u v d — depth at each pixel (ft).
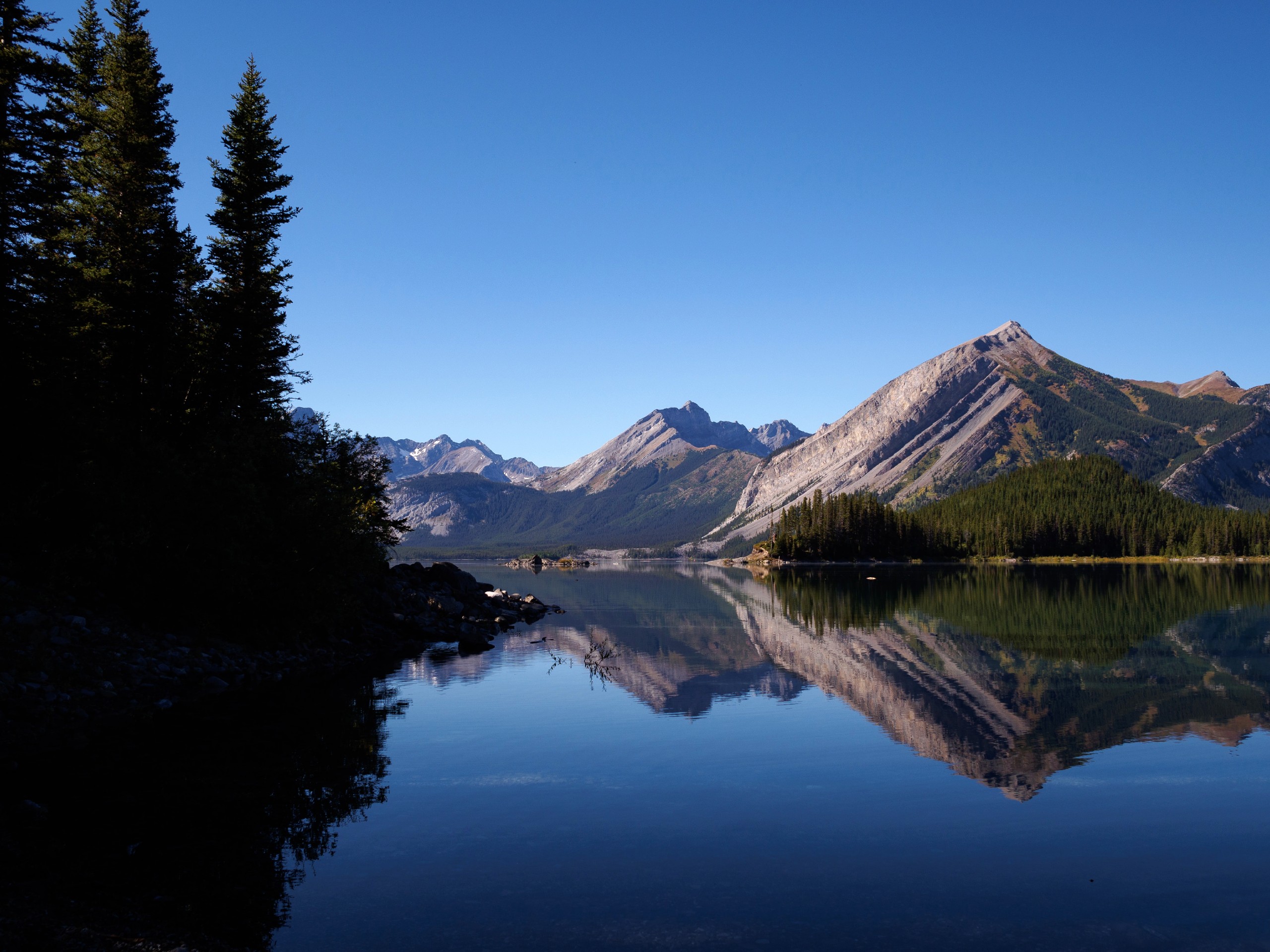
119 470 122.01
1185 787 66.64
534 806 62.34
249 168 181.98
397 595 196.44
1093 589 363.35
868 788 67.00
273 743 80.38
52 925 38.81
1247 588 355.97
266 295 179.52
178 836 53.93
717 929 41.88
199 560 124.26
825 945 40.06
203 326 175.52
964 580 481.87
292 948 39.19
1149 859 51.39
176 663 111.34
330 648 147.84
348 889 46.60
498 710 99.40
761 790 66.49
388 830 56.59
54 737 79.77
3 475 113.70
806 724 91.25
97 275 152.46
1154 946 39.83
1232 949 39.50
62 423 118.83
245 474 132.36
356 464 212.02
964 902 45.16
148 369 151.53
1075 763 74.02
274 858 50.98
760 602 302.04
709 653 154.71
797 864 50.85
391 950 39.22
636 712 98.63
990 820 59.00
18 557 111.75
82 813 57.67
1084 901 45.27
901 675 125.39
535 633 194.80
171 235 151.84
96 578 115.44
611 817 59.77
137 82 166.20
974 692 110.52
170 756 74.23
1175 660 137.49
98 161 161.79
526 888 47.01
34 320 119.85
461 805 62.34
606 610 271.49
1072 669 128.26
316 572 146.51
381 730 87.71
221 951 38.29
